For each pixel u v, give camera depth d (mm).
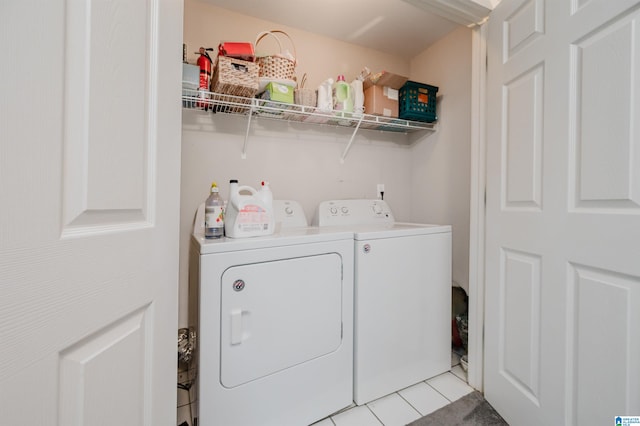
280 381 1210
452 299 2010
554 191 1036
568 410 983
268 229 1318
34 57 420
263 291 1171
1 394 381
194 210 1702
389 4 1764
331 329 1346
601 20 864
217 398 1085
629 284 799
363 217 1982
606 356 858
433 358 1656
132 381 641
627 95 798
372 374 1447
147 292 680
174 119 792
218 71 1409
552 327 1045
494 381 1379
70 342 477
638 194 772
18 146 399
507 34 1297
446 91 2119
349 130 2195
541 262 1101
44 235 434
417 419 1330
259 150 1876
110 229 567
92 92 521
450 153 2102
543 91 1087
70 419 484
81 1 501
